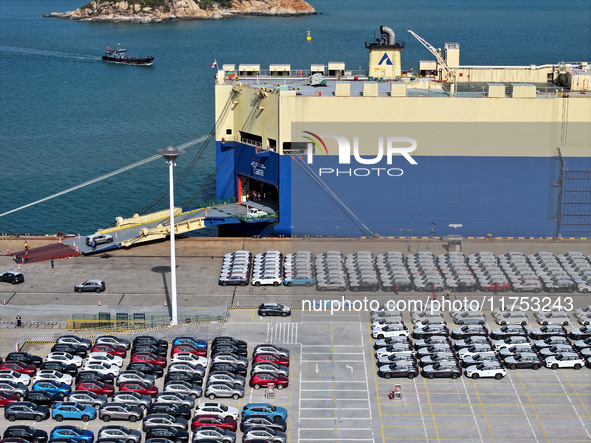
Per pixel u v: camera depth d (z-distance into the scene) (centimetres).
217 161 15088
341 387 9638
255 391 9619
